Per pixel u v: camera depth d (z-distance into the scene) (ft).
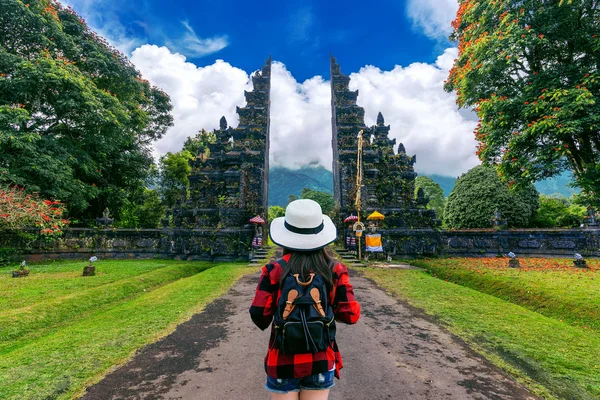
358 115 74.02
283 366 5.41
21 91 47.14
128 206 86.53
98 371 11.51
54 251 53.36
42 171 46.96
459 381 10.74
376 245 47.09
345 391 10.09
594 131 37.42
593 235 49.85
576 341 14.21
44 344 14.33
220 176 63.77
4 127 44.91
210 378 11.05
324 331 5.48
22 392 9.91
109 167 75.05
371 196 60.44
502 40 37.27
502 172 42.45
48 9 53.11
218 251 54.13
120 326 16.84
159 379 10.95
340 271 6.12
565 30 36.78
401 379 10.91
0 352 15.84
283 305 5.50
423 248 53.31
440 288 27.32
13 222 41.96
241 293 25.43
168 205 103.71
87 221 71.26
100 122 54.44
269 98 84.69
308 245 5.94
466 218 70.69
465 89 45.14
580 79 34.71
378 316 18.88
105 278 33.91
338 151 69.67
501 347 13.66
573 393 9.84
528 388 10.23
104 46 64.54
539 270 36.47
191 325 17.08
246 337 15.26
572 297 22.59
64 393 9.93
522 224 66.54
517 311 19.60
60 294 26.71
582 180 37.40
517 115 39.60
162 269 41.78
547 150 36.94
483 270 36.94
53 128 58.59
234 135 71.00
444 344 14.23
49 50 53.67
